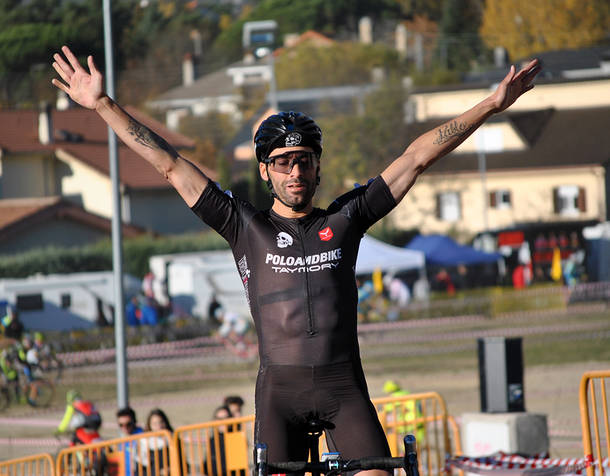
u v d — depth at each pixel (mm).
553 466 11000
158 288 49250
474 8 133000
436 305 55219
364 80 94938
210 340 44531
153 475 13047
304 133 5422
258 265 5492
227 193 5672
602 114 80688
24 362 30500
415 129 78188
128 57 122625
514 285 62188
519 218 75500
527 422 13703
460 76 97312
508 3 120188
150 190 68625
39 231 60375
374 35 137750
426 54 123062
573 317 50500
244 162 98750
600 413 21406
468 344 40750
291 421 5402
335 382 5355
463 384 28469
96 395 31438
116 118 5594
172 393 30828
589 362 32375
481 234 65562
